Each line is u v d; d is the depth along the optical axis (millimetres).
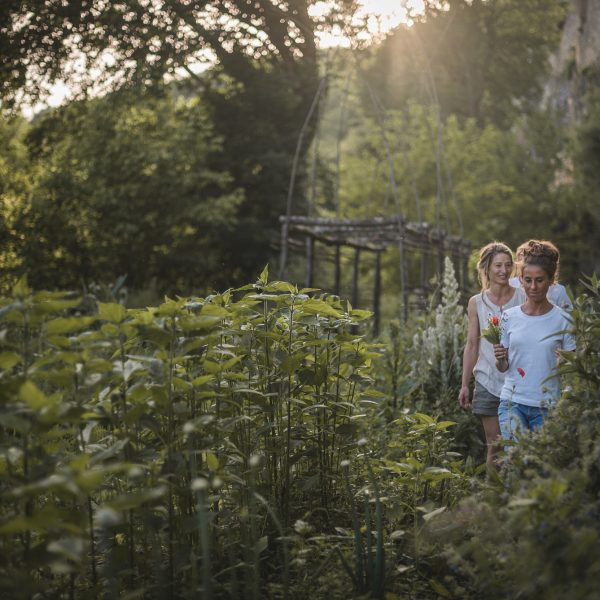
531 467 2648
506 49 32531
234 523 2982
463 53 31375
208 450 2684
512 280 4836
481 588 2314
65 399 2580
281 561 2908
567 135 19172
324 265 18297
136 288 17922
